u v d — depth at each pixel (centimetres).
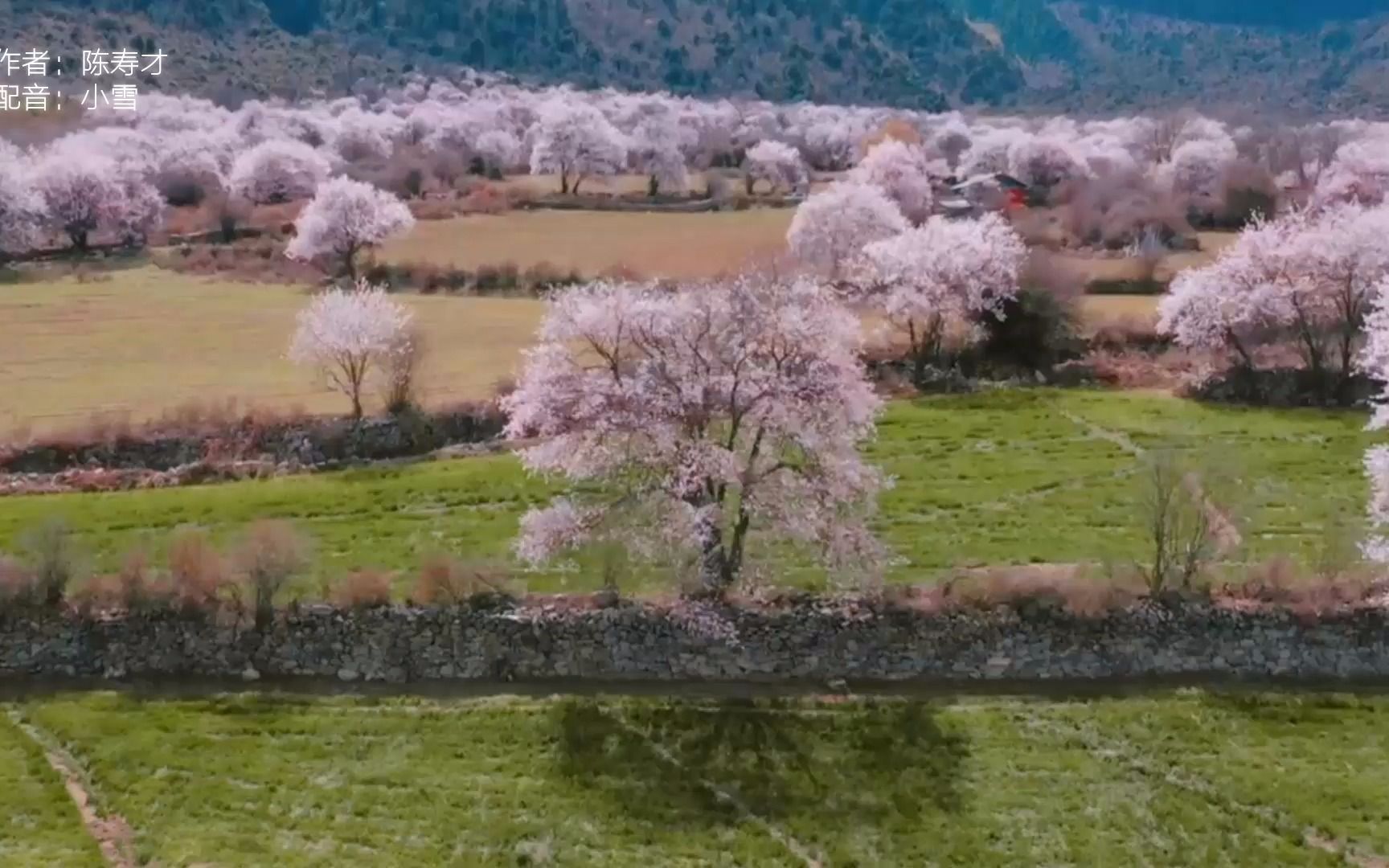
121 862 3125
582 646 4028
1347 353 6788
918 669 4072
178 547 4244
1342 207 8444
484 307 8600
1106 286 8850
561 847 3259
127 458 5766
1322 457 5962
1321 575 4322
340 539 4934
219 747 3638
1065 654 4109
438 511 5272
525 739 3700
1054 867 3238
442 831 3300
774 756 3644
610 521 4153
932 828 3372
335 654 4022
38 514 5094
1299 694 4028
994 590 4188
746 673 4034
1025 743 3741
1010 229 7850
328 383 6475
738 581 4241
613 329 4278
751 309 4228
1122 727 3825
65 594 4097
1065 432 6334
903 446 6125
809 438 4197
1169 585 4300
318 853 3189
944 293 7094
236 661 4012
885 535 5047
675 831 3331
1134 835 3378
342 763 3578
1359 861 3309
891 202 10069
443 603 4094
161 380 6869
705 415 4147
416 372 6756
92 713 3772
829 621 4088
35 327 8025
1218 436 6275
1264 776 3631
